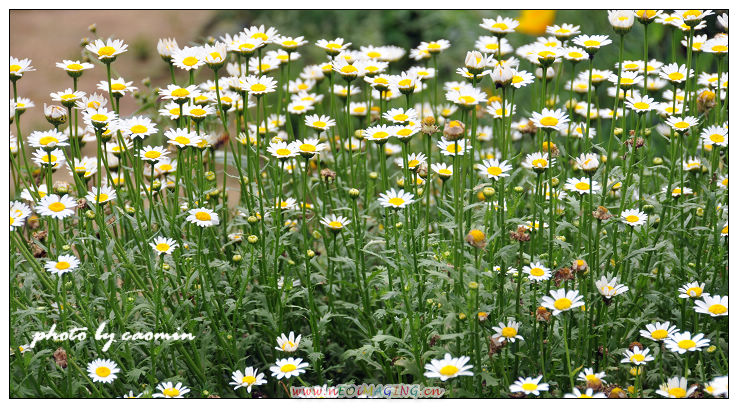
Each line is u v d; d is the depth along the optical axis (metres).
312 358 3.19
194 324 3.13
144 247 3.07
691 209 3.50
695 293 3.06
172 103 3.50
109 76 3.27
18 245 2.84
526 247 3.26
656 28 5.50
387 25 7.12
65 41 9.27
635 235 3.26
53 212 2.81
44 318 3.01
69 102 3.16
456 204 2.86
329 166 4.40
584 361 3.10
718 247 3.29
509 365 3.06
